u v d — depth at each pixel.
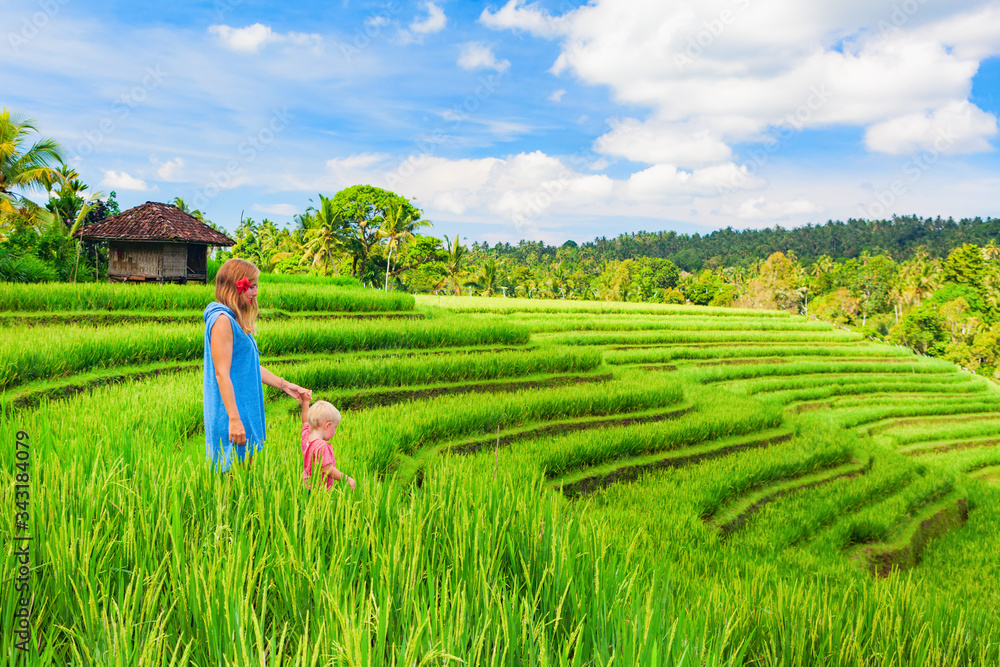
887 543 12.99
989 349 70.44
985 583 11.48
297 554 2.79
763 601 4.16
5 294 16.47
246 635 2.16
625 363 30.05
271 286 25.08
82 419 5.69
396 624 2.55
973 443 27.14
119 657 1.86
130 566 2.65
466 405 12.11
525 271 100.69
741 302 114.44
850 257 188.00
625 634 2.60
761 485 13.85
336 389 12.84
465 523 3.48
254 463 3.82
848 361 38.72
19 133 29.25
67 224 32.56
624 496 10.67
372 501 3.74
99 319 16.86
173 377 10.73
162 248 28.97
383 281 66.69
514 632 2.46
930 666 3.64
